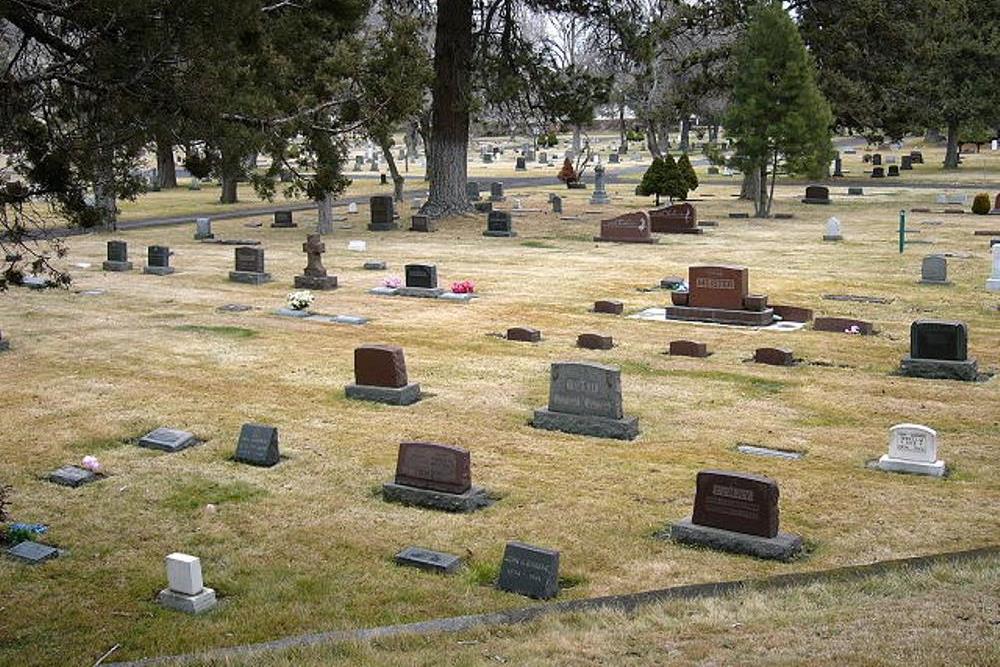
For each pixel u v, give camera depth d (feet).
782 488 46.57
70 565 39.86
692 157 328.29
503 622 33.24
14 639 34.22
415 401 61.26
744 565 38.88
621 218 130.00
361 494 46.83
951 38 218.59
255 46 54.60
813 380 65.10
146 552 40.96
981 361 69.41
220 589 37.88
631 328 81.00
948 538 40.86
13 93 40.60
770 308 84.33
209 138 49.73
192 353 73.00
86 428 56.03
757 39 153.99
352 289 98.63
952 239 128.88
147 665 30.83
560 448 52.70
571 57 193.57
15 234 44.06
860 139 397.19
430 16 147.84
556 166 303.48
